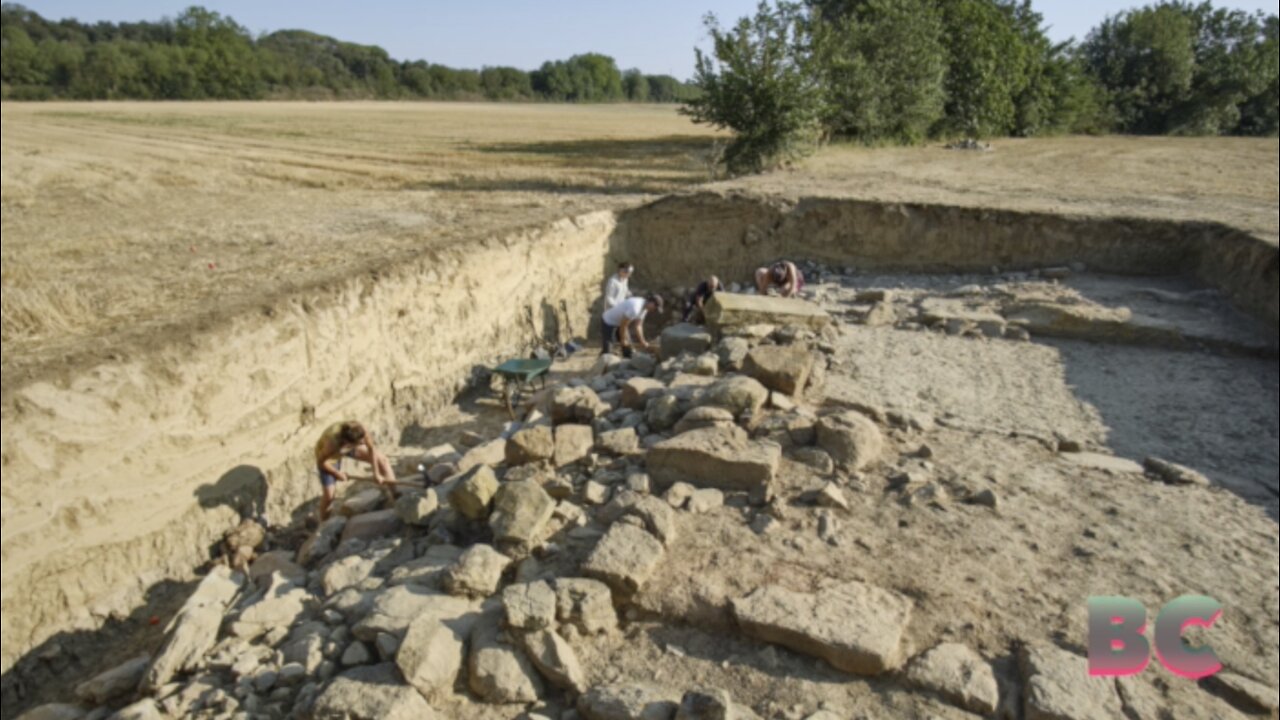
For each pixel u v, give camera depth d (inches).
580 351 458.0
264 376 284.2
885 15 901.2
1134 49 1657.2
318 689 137.8
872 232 494.9
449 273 386.0
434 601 157.2
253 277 357.1
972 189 560.1
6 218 570.6
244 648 156.6
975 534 177.9
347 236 473.1
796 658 142.6
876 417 243.3
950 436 233.3
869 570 163.6
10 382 217.8
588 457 218.2
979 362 311.6
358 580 179.5
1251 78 1589.6
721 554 168.6
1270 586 163.3
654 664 143.9
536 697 138.4
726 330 337.7
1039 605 154.5
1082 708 127.0
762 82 705.6
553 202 628.1
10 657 206.2
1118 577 163.8
